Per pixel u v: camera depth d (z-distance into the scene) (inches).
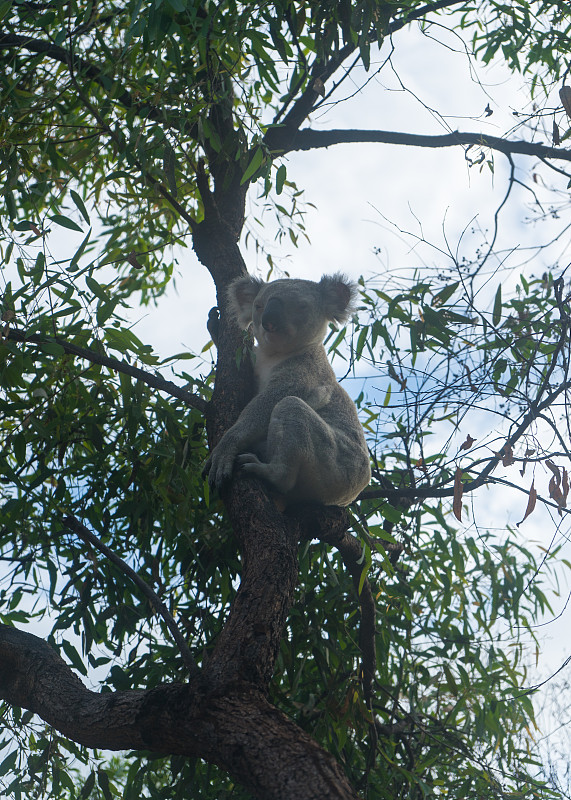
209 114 252.8
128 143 227.8
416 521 268.4
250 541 175.8
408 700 272.4
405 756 262.4
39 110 253.9
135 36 207.6
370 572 261.3
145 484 246.8
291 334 249.0
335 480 220.1
